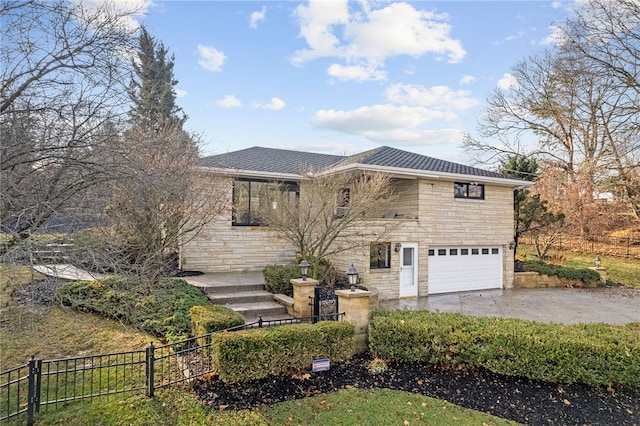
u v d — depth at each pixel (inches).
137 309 314.8
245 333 234.7
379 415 199.6
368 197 428.8
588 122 919.7
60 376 232.4
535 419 201.3
